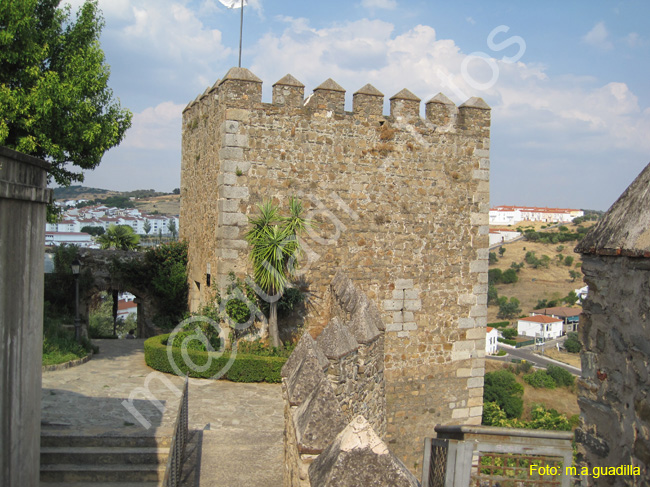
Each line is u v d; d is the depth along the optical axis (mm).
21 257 5867
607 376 4605
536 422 28188
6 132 13367
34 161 6133
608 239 4551
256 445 10391
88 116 15297
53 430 10156
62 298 22734
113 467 9242
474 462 6609
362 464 4039
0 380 5359
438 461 6023
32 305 6234
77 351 16734
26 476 6117
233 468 9234
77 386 13750
